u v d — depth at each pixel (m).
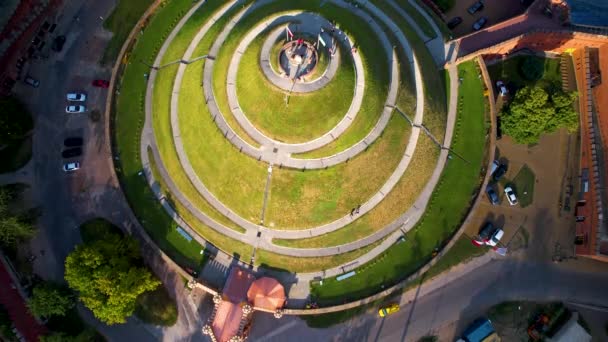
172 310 69.75
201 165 68.44
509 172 74.38
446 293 71.00
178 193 70.38
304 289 68.12
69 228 71.88
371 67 64.88
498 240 71.44
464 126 73.19
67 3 76.56
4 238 65.19
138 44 76.00
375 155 64.81
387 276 68.75
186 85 70.38
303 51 59.88
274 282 66.31
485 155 72.62
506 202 73.50
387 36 70.25
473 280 71.44
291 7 67.19
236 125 63.81
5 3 70.44
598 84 73.81
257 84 61.16
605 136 71.62
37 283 69.62
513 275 71.94
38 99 74.69
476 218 72.81
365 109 63.28
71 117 74.62
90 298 61.38
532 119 66.19
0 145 71.88
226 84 64.81
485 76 73.44
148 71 75.06
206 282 68.31
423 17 76.25
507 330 70.38
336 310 67.50
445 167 71.12
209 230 69.31
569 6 70.94
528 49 77.19
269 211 66.75
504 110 72.25
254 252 68.44
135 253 66.75
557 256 72.50
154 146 72.38
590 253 69.06
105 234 68.19
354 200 66.38
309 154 62.88
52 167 73.19
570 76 76.69
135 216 70.69
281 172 63.62
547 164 74.62
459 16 78.38
